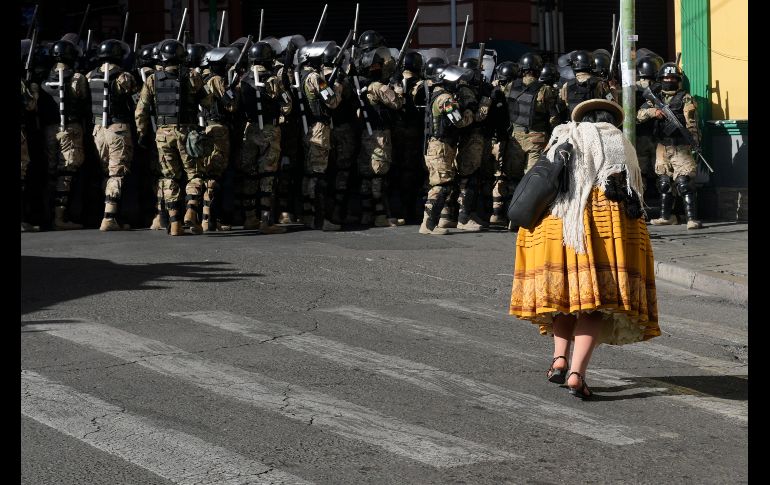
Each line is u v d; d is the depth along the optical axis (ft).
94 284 36.94
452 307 33.91
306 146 51.62
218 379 24.67
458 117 48.57
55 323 30.68
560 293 23.00
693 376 25.68
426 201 50.85
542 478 18.38
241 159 51.39
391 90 51.75
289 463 19.02
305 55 51.55
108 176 52.21
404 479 18.26
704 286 38.42
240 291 35.86
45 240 48.47
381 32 86.99
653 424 21.54
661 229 52.70
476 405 22.77
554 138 23.67
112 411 22.12
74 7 82.94
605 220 22.84
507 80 52.65
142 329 30.04
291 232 51.42
